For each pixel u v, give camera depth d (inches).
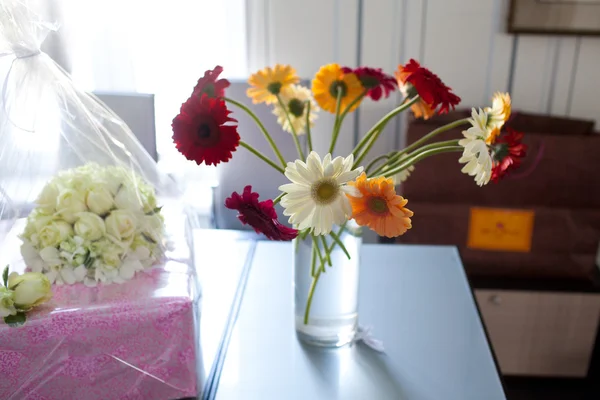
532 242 64.5
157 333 31.1
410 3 71.6
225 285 46.1
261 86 39.8
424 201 64.3
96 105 38.7
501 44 72.8
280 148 63.9
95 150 38.3
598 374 69.3
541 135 61.9
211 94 33.8
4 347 30.0
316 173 27.0
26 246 32.6
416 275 47.7
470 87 74.9
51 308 30.4
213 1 68.2
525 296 65.2
